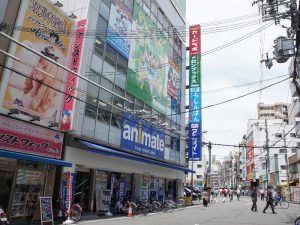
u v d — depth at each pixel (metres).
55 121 15.93
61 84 16.33
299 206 37.53
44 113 15.30
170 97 30.58
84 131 18.03
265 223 16.64
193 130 31.11
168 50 30.95
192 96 31.75
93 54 19.27
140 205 20.97
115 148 20.92
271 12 12.36
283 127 77.38
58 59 16.16
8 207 13.74
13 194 14.02
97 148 17.25
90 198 19.28
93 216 17.70
